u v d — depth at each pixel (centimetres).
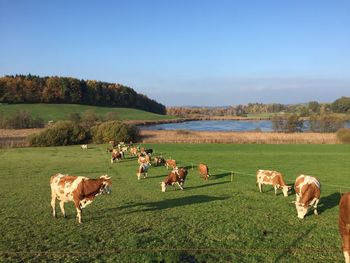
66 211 2028
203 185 2973
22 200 2362
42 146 7275
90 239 1505
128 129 7769
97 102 17200
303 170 3784
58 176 1848
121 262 1252
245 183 3064
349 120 10150
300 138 7419
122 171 3822
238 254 1332
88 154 5616
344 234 1061
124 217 1888
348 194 1048
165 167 4131
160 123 15638
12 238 1529
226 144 7038
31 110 13662
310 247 1415
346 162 4422
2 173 3669
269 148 6209
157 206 2169
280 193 2608
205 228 1669
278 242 1468
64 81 16025
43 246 1422
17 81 15125
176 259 1249
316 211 1967
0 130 9556
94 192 1745
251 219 1839
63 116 13088
